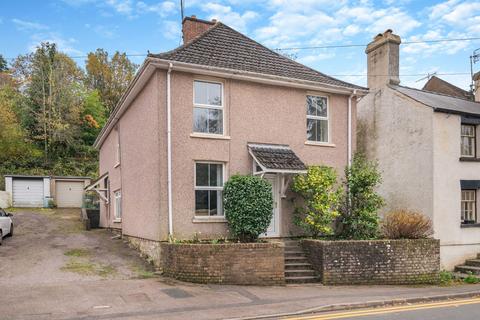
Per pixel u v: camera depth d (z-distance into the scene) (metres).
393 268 13.02
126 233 17.25
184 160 13.10
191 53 13.80
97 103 47.88
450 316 8.68
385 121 18.23
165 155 12.80
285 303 9.52
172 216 12.77
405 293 11.19
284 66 15.71
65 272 12.00
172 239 12.55
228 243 11.96
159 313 8.42
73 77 49.28
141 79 13.88
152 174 13.40
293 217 14.55
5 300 9.21
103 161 25.56
